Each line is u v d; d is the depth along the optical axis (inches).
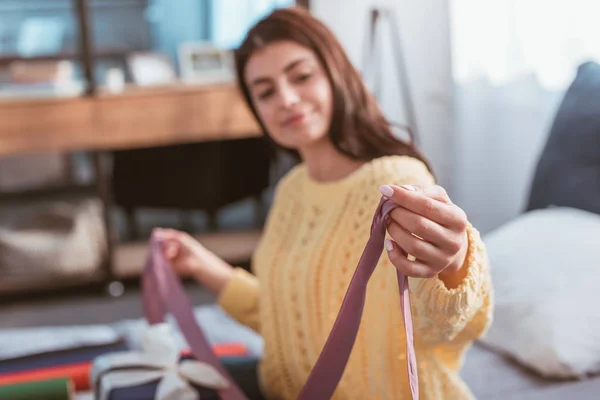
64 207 123.5
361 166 48.4
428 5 107.5
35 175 124.3
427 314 35.1
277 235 53.1
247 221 148.3
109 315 118.1
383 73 121.1
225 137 133.2
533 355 56.4
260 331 56.8
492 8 98.9
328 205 47.8
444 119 108.3
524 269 61.6
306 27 48.5
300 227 49.9
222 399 46.5
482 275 33.4
